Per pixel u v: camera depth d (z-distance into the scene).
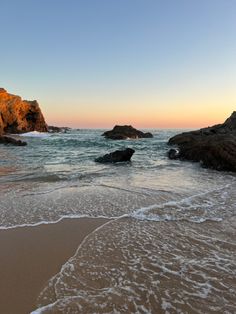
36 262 6.08
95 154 28.39
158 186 13.48
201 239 7.27
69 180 14.70
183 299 4.83
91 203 10.39
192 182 14.64
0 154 27.16
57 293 5.00
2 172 16.66
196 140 26.33
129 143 43.88
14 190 12.23
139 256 6.36
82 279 5.43
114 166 20.50
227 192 12.40
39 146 37.88
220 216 9.06
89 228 8.02
